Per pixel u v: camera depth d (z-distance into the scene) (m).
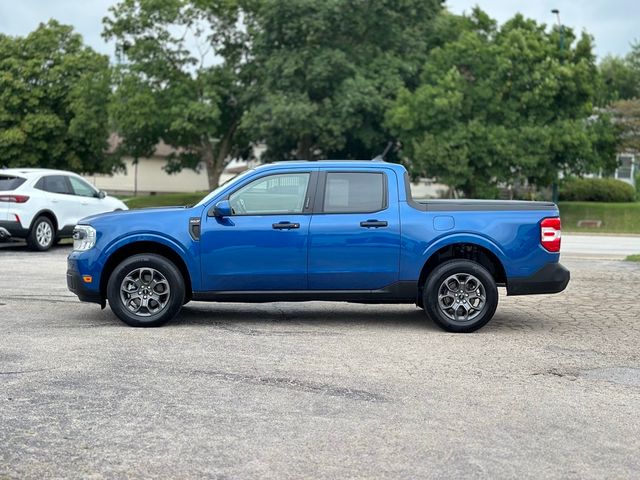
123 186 70.81
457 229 9.11
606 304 11.57
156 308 9.14
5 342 8.09
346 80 42.69
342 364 7.35
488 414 5.86
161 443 5.12
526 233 9.17
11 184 18.36
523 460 4.90
